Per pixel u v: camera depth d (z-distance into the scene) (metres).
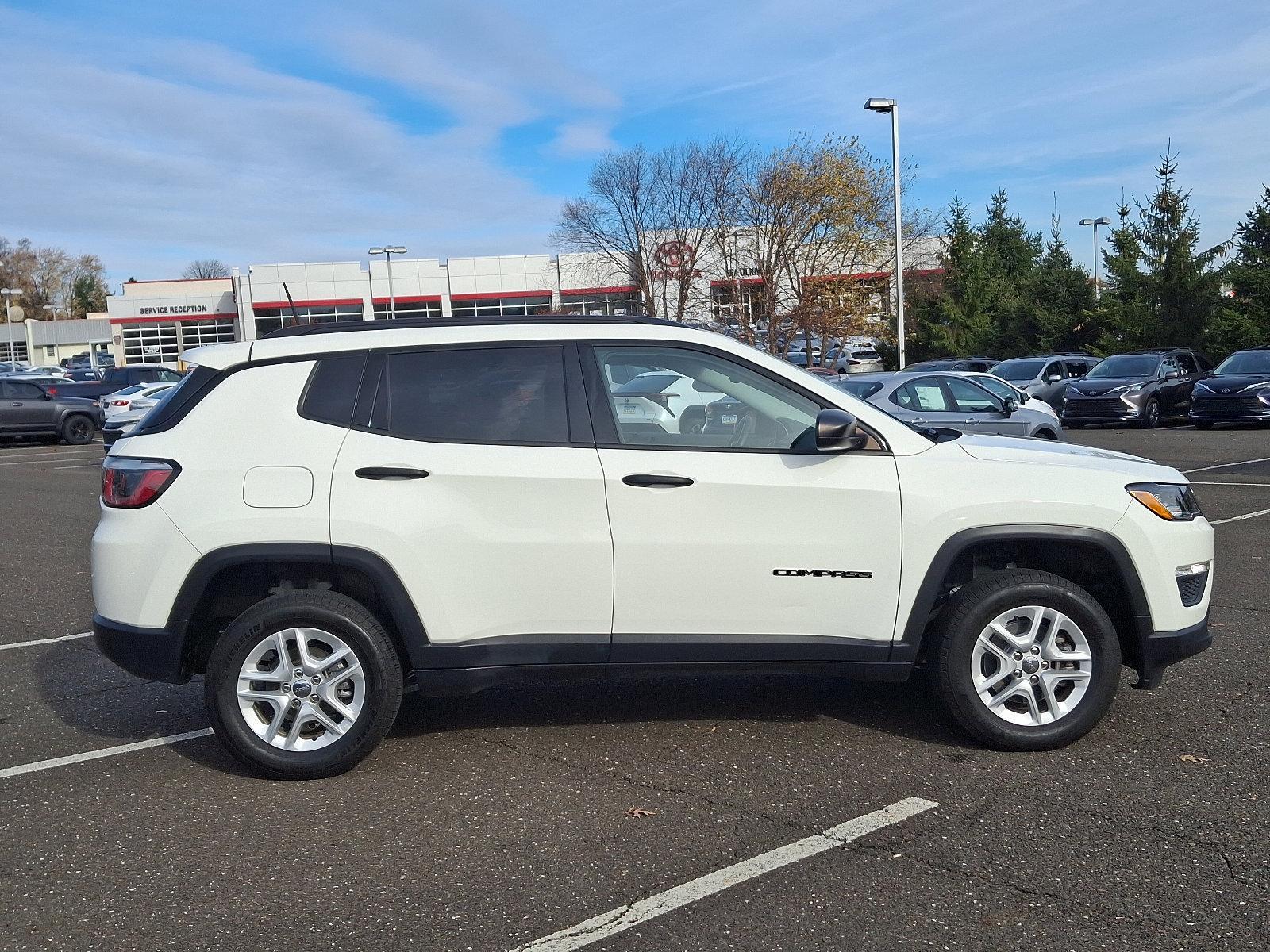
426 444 4.61
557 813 4.24
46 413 27.09
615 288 43.50
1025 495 4.66
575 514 4.59
